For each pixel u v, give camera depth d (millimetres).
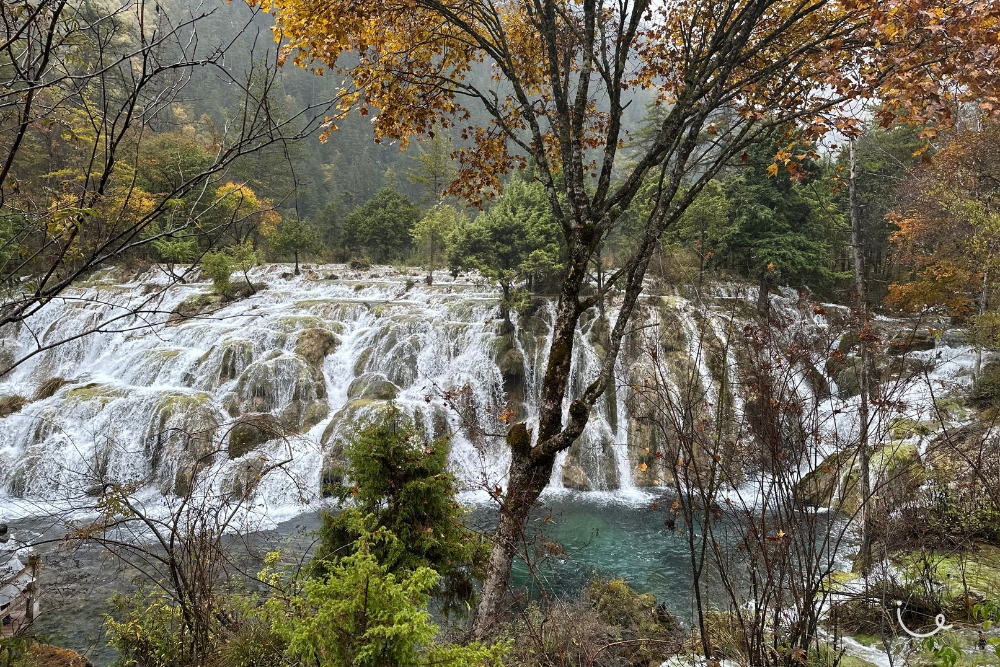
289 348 19891
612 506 13992
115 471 13836
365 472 6156
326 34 5211
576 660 5020
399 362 18938
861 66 4336
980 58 3396
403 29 6105
